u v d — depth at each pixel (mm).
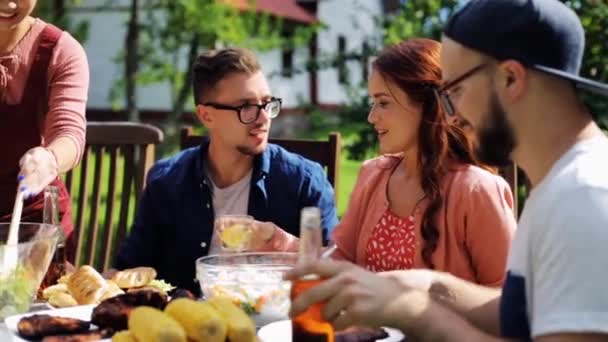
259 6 16359
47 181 2002
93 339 1407
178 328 1207
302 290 1212
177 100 12141
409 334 1164
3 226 1885
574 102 1147
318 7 21438
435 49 1915
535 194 1149
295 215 2422
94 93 17766
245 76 2307
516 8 1134
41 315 1475
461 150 1931
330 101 21516
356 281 1150
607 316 1004
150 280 1878
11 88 2480
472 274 1931
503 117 1154
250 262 1792
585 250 1021
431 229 1917
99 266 2871
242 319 1247
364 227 2051
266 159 2412
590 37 3535
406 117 1923
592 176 1065
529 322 1150
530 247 1128
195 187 2402
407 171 2008
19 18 2395
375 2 22328
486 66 1153
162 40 12000
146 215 2439
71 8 13773
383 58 1943
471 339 1143
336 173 2666
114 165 2926
